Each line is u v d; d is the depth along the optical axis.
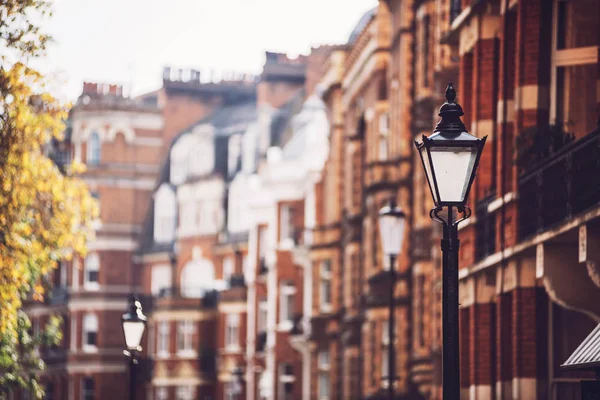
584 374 26.75
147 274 101.31
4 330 29.00
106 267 100.81
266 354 87.12
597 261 22.62
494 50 31.31
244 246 94.44
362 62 59.38
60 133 30.03
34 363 32.12
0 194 28.89
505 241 28.47
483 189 31.23
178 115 103.38
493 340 30.98
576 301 25.36
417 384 49.31
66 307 101.56
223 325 94.44
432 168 17.17
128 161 102.31
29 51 28.19
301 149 84.75
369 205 54.56
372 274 54.75
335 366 68.81
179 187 100.88
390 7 54.12
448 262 17.22
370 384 54.47
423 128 48.31
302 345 75.12
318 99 87.31
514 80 29.23
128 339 31.61
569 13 27.39
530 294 27.72
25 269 29.89
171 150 102.75
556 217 25.64
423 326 48.47
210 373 95.88
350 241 62.62
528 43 27.52
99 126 102.00
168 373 96.94
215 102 104.00
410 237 52.12
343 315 64.19
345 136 65.75
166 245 100.62
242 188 96.06
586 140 23.22
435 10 48.31
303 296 80.88
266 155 94.38
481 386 30.95
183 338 97.12
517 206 27.67
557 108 27.38
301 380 81.50
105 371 99.75
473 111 31.56
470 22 32.03
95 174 101.56
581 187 24.31
